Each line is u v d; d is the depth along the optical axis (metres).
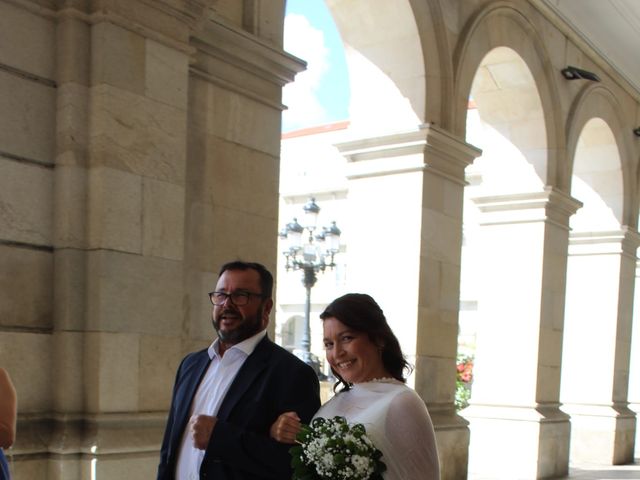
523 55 10.02
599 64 12.41
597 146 13.27
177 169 4.98
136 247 4.70
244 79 5.79
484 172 11.02
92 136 4.59
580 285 13.77
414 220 8.03
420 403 2.61
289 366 3.15
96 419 4.41
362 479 2.42
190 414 3.24
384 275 8.19
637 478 10.88
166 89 4.93
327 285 25.44
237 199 5.71
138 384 4.67
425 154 8.01
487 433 10.54
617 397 13.65
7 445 2.99
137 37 4.76
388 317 8.09
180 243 4.99
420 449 2.53
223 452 2.94
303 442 2.56
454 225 8.51
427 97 8.10
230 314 3.20
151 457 4.59
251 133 5.85
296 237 14.03
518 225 10.80
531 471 10.16
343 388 2.85
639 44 12.54
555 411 10.87
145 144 4.78
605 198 13.50
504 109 10.76
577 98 11.59
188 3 5.02
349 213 8.49
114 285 4.55
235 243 5.69
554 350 10.95
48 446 4.35
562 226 11.08
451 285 8.45
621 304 13.60
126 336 4.61
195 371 3.35
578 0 10.89
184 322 5.32
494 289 10.91
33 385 4.40
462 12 8.72
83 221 4.57
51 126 4.58
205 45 5.45
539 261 10.59
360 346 2.78
